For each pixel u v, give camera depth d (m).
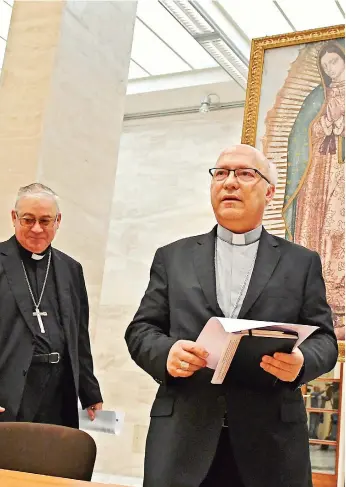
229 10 8.38
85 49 6.56
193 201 10.23
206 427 2.72
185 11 8.12
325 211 6.29
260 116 6.70
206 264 3.00
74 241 6.26
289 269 2.97
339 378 6.61
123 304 10.34
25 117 6.11
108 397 9.92
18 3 6.45
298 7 8.22
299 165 6.47
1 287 4.27
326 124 6.47
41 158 5.96
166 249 3.20
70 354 4.30
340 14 8.21
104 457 9.64
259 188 3.06
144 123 10.75
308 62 6.69
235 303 2.96
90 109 6.58
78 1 6.50
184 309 2.92
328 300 6.04
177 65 9.98
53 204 4.37
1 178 6.04
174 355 2.62
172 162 10.48
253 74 6.80
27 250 4.46
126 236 10.55
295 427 2.77
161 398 2.86
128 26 7.24
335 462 6.39
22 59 6.28
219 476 2.82
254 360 2.61
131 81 10.49
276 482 2.66
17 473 2.26
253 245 3.09
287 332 2.47
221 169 3.11
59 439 2.99
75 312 4.52
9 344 4.13
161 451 2.72
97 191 6.59
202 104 10.07
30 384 4.12
